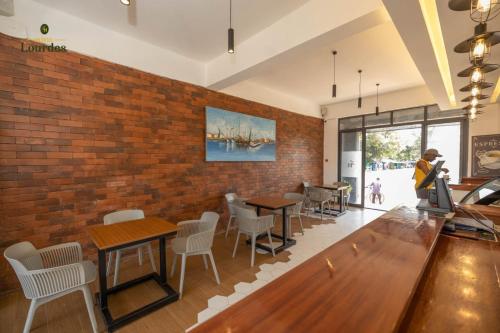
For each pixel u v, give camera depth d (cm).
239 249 340
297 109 602
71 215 264
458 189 356
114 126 295
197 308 209
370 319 73
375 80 471
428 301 105
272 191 529
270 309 78
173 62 350
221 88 397
